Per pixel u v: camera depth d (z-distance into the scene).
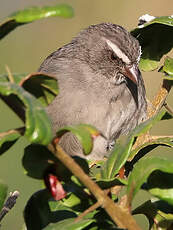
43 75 4.24
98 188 4.04
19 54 24.00
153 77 22.12
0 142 4.43
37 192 4.99
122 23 24.47
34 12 3.82
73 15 3.77
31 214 4.96
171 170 4.11
